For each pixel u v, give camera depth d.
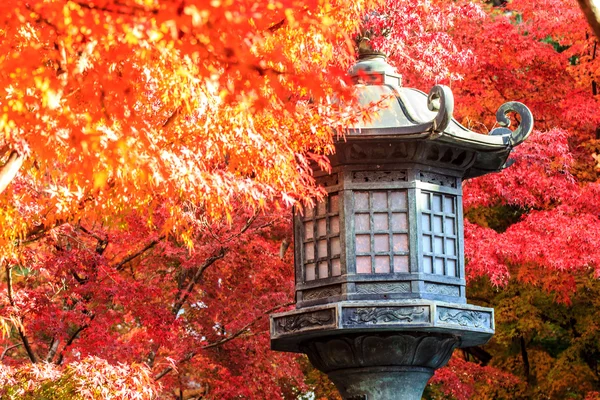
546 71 17.75
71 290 12.38
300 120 8.17
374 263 8.81
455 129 8.91
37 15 5.41
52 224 8.38
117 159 6.04
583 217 14.95
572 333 18.12
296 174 8.30
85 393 9.05
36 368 9.49
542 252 15.04
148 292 12.59
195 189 7.58
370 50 9.55
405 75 16.33
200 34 4.92
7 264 11.16
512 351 19.17
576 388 18.05
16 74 5.61
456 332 8.89
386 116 8.86
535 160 15.62
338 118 8.26
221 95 5.20
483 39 17.33
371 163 8.92
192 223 10.21
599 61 17.34
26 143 5.94
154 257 14.89
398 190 8.94
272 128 8.01
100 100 5.78
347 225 8.84
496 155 9.41
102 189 6.93
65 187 7.70
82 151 5.81
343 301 8.64
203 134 7.72
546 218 15.04
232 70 5.19
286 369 15.47
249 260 14.89
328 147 8.38
